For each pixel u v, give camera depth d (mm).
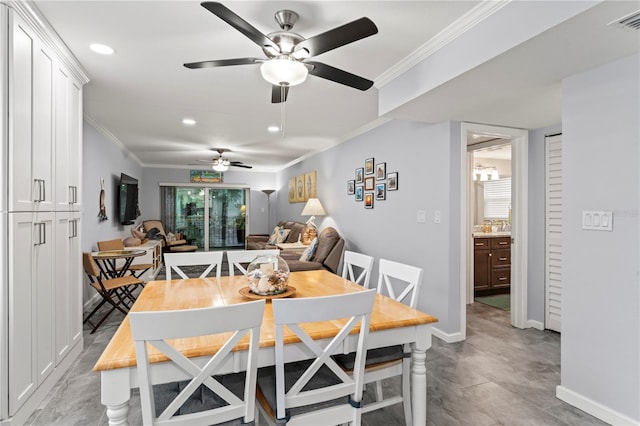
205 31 2131
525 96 2428
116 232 5562
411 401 1803
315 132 4863
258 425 1824
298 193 7332
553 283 3320
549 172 3340
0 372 1729
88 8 1889
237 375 1538
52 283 2234
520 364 2648
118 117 4105
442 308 3158
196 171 8758
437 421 1925
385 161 4082
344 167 5160
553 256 3316
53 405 2055
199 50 2379
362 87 2293
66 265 2473
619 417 1847
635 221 1777
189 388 1162
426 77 2348
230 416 1237
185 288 2152
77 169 2670
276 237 7082
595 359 1968
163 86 3070
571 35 1570
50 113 2197
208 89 3143
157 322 1046
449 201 3086
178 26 2074
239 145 5887
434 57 2271
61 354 2385
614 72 1860
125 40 2242
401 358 1740
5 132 1745
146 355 1081
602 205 1923
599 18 1423
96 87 3088
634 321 1787
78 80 2686
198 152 6633
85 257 3305
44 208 2117
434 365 2629
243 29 1647
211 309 1095
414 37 2186
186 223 8844
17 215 1816
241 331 1169
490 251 4785
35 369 2006
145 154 6902
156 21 2020
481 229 5293
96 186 4453
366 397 2188
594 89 1953
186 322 1075
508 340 3148
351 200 4922
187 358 1195
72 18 1984
